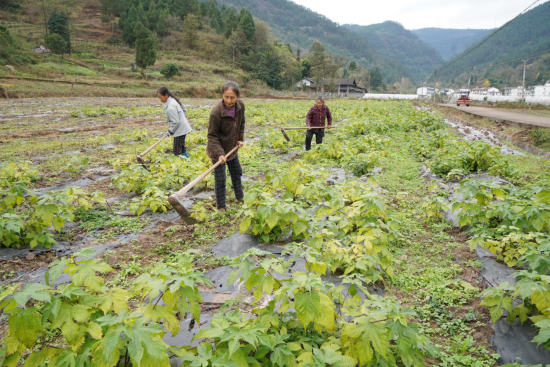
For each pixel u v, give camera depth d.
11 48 51.22
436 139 11.59
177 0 115.25
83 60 69.25
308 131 10.34
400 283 3.97
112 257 4.42
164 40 96.44
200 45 99.19
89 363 2.10
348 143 10.59
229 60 96.94
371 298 2.83
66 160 9.50
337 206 4.76
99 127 16.09
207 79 72.50
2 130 14.35
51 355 2.24
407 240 4.97
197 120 17.22
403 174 8.48
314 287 2.61
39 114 19.88
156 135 14.02
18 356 2.22
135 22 91.56
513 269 4.04
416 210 6.16
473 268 4.25
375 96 80.56
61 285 2.44
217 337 2.50
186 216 4.03
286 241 4.80
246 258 2.84
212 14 126.94
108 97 39.09
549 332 2.63
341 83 107.25
